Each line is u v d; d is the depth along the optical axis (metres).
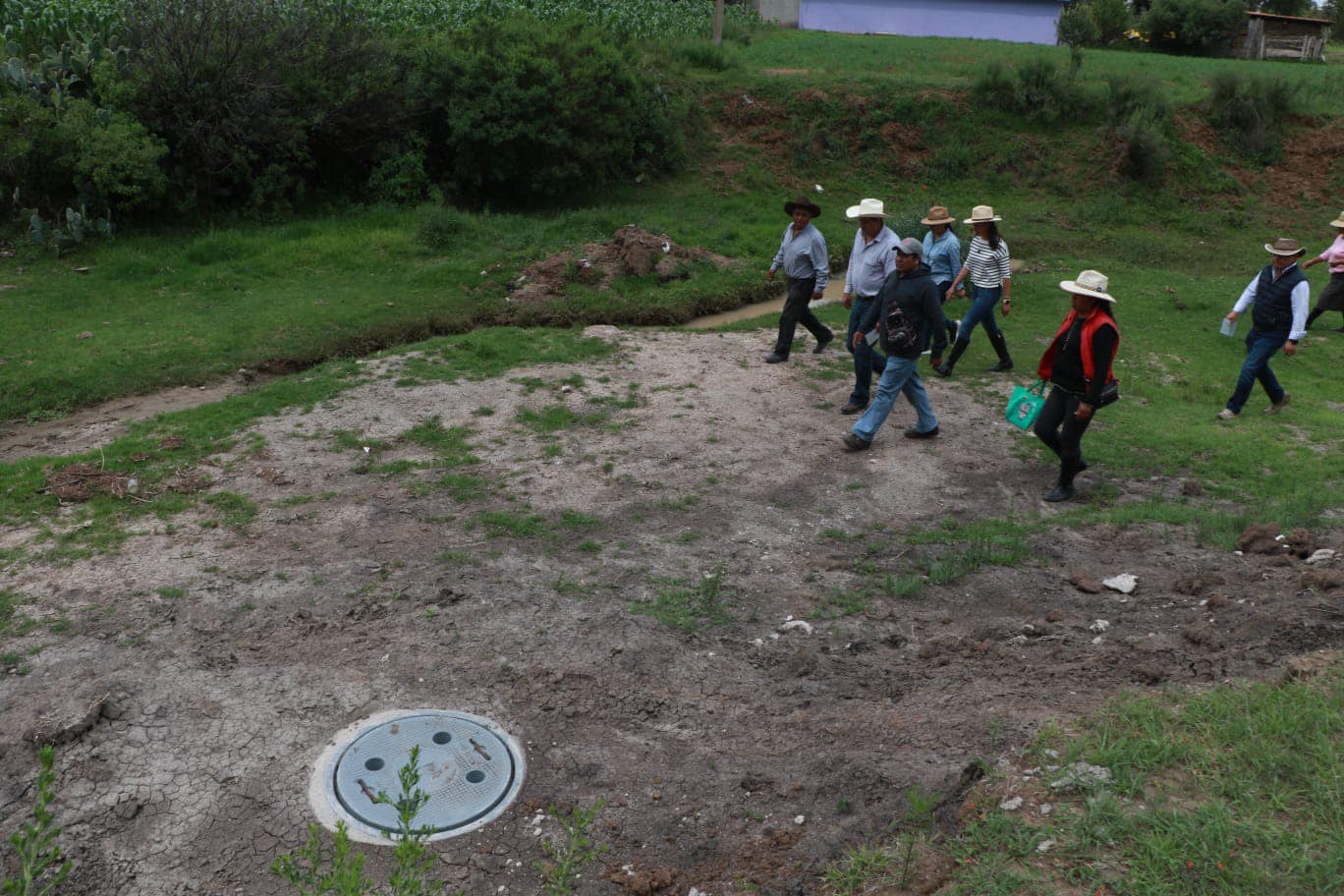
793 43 27.66
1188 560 6.21
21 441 7.97
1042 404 7.30
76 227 13.59
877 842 3.37
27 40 16.61
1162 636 4.93
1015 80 21.78
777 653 5.01
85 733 4.15
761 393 9.59
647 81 19.19
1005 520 6.98
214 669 4.67
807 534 6.66
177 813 3.73
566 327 12.01
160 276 12.85
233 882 3.41
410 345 10.52
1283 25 36.06
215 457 7.46
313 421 8.25
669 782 3.94
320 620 5.17
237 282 12.82
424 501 6.86
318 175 16.92
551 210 17.72
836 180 20.53
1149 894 2.87
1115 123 21.30
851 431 8.22
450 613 5.28
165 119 14.95
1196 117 21.92
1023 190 20.56
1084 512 7.15
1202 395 10.31
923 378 10.29
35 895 3.30
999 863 3.09
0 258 13.15
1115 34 36.47
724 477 7.57
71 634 4.94
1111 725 3.80
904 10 34.28
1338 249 13.02
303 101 15.85
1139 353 11.72
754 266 14.38
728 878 3.37
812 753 4.03
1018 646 5.00
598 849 3.34
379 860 3.50
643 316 12.45
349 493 6.93
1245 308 9.46
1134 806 3.28
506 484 7.22
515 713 4.41
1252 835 3.05
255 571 5.71
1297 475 7.92
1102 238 18.80
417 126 17.33
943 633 5.23
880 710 4.35
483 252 14.41
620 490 7.23
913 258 7.67
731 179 20.03
